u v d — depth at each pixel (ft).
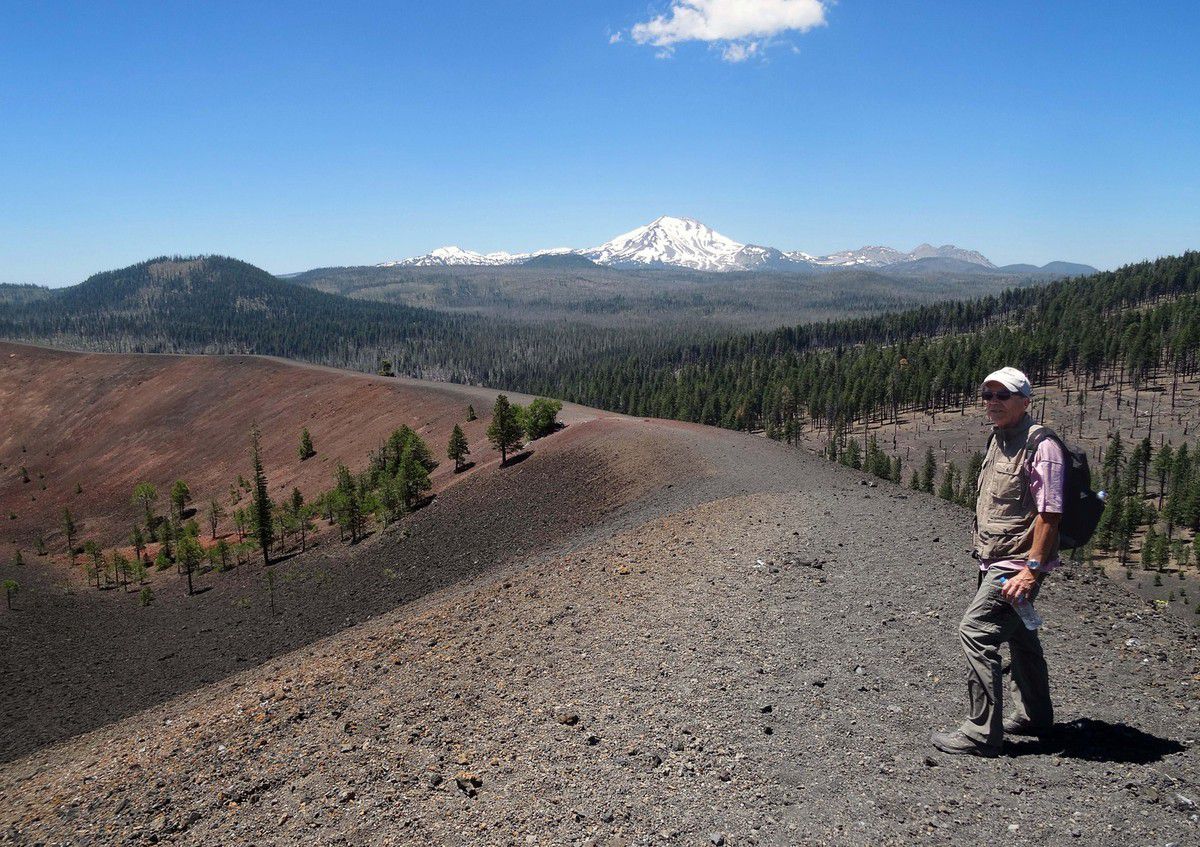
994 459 20.35
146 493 383.45
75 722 153.79
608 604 42.86
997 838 16.58
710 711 25.14
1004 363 619.67
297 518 259.19
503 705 28.96
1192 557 333.01
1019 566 19.34
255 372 558.97
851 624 32.91
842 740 22.16
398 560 189.47
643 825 18.84
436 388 424.05
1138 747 19.85
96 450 518.78
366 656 44.32
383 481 242.99
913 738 21.88
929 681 25.96
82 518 424.05
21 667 192.95
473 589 85.76
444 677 34.50
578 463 178.60
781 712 24.50
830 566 43.34
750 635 32.63
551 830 19.19
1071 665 26.55
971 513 58.54
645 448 159.43
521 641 38.60
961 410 618.03
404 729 28.30
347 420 401.49
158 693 160.66
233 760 29.09
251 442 435.12
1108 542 358.23
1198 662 26.08
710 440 153.48
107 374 637.30
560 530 139.03
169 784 28.12
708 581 43.14
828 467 107.65
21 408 611.06
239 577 240.53
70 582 294.05
